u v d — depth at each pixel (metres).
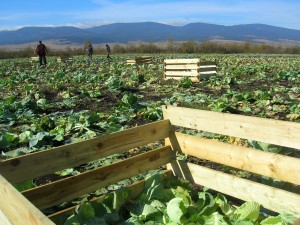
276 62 30.42
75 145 3.72
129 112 8.88
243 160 3.90
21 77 18.66
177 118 4.46
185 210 3.36
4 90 14.76
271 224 3.23
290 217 3.31
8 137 6.52
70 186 3.71
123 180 4.50
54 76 18.70
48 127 7.72
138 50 63.94
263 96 10.50
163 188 3.97
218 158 4.13
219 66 24.09
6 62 38.72
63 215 3.67
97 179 3.91
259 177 4.69
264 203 3.75
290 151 4.39
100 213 3.65
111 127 7.39
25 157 3.42
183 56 46.97
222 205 3.65
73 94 12.46
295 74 16.73
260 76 17.14
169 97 11.88
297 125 3.43
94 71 23.20
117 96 12.17
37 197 3.49
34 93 12.66
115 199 3.76
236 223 3.26
